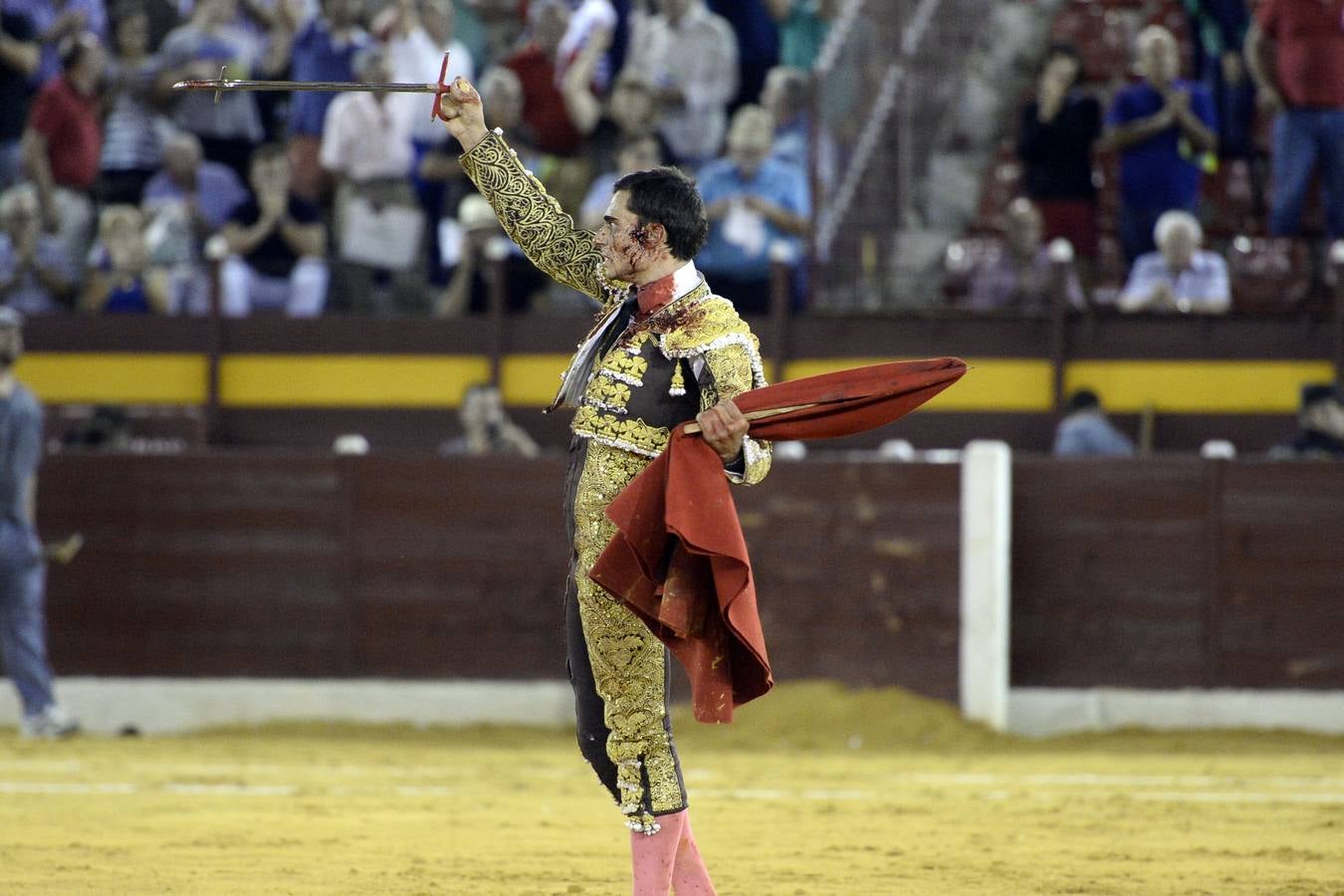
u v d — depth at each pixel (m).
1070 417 37.50
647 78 40.78
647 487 10.76
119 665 36.97
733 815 21.67
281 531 37.22
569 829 19.95
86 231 40.91
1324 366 37.72
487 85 40.00
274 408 39.22
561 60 41.59
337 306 40.22
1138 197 39.56
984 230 42.31
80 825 19.66
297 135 41.16
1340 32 38.97
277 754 31.20
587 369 11.74
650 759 11.41
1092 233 40.28
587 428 11.32
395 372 39.12
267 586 37.12
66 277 39.75
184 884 14.97
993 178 43.75
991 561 35.75
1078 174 40.12
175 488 37.09
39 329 39.03
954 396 38.56
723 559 10.61
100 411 37.97
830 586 36.47
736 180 39.12
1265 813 22.09
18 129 40.88
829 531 36.53
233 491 37.22
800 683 36.28
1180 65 41.94
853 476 36.50
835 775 27.97
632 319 11.43
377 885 15.04
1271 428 37.81
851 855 17.72
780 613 36.50
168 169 40.66
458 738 35.03
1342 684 36.09
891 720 35.09
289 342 39.16
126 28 41.69
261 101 42.25
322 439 39.16
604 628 11.23
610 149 40.84
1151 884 15.56
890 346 38.22
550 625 37.00
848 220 43.91
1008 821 21.16
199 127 41.22
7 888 14.62
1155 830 20.22
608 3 42.25
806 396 10.84
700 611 10.84
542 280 40.22
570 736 35.44
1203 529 36.38
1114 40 43.78
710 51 40.78
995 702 35.50
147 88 41.44
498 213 12.44
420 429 39.06
